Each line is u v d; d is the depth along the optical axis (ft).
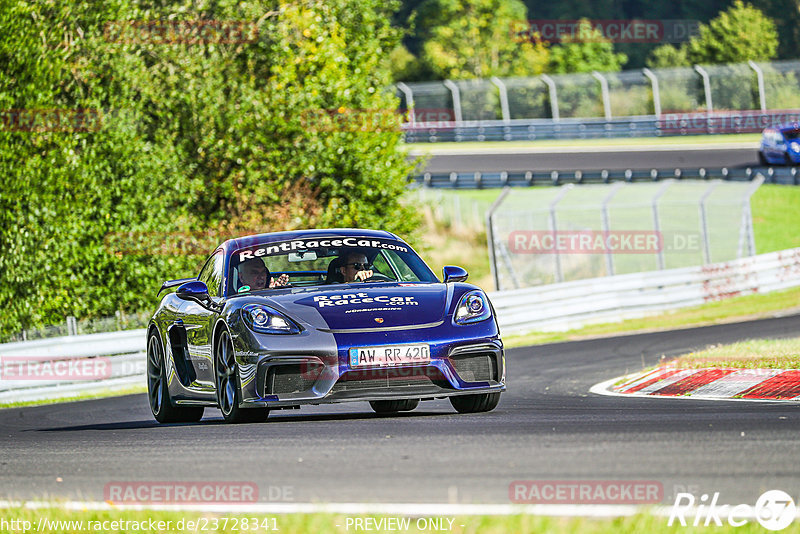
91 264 226.58
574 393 124.47
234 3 271.28
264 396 85.71
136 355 182.70
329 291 92.68
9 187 217.77
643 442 67.05
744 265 295.48
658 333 221.05
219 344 93.15
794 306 265.34
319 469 61.52
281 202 264.31
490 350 88.53
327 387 84.28
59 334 217.97
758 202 466.29
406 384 85.76
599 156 577.84
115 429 98.58
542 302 242.99
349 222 270.87
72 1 240.32
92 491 58.95
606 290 257.34
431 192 514.68
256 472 61.62
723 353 142.31
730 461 59.52
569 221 423.64
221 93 256.32
